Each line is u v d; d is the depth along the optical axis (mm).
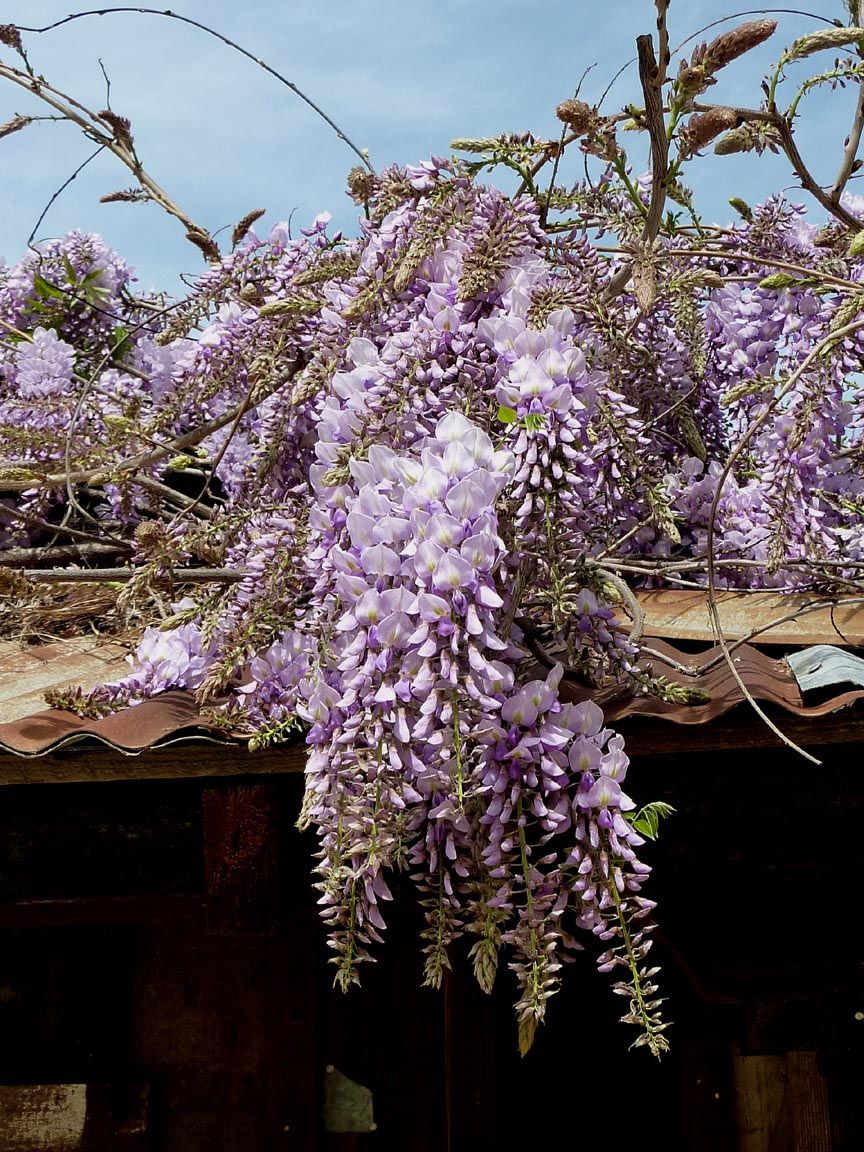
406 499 1844
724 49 2004
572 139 2398
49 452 3479
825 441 2729
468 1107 2732
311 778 1908
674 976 2816
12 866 2605
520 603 2078
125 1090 2811
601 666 2143
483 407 2131
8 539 3934
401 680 1805
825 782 2479
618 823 1830
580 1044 2791
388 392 2123
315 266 2600
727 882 2521
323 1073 2797
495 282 2199
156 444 3221
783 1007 2727
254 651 2207
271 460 2783
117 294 4711
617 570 2760
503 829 1860
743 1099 2760
